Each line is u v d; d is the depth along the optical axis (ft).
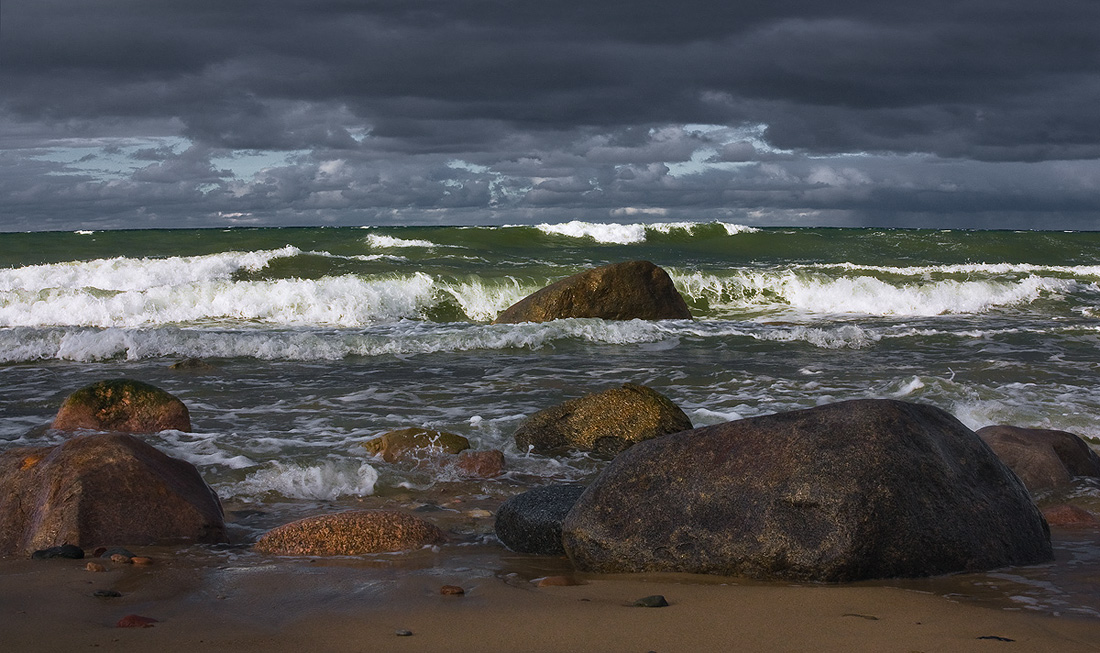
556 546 15.84
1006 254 101.55
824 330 49.60
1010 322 57.06
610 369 39.63
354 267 73.31
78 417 27.02
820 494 13.79
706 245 107.45
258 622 11.35
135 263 70.95
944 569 13.87
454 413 30.66
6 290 58.13
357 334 48.42
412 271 71.51
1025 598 12.59
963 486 14.70
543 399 33.19
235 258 72.69
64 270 68.33
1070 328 51.72
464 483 22.68
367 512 16.85
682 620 11.37
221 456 23.99
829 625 11.10
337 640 10.58
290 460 23.03
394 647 10.33
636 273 54.90
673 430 25.82
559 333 48.14
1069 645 10.34
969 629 10.93
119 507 16.16
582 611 11.85
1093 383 35.91
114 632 10.77
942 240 107.96
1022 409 29.76
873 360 42.22
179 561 14.85
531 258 90.22
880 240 108.99
